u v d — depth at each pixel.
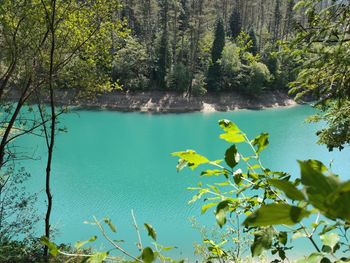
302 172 0.59
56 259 9.04
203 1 62.16
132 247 16.39
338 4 4.33
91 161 30.92
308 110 57.66
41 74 11.87
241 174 1.43
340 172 27.17
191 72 59.09
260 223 0.60
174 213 20.86
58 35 11.83
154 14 66.50
